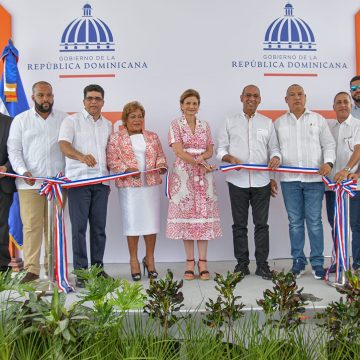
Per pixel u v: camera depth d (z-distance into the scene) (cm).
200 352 224
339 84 474
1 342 220
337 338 234
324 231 479
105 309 238
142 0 460
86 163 372
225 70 466
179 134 401
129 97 464
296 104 404
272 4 466
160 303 249
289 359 224
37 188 391
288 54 469
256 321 250
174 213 398
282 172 409
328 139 404
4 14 455
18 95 452
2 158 396
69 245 464
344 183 373
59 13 459
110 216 468
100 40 461
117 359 226
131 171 391
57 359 217
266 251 406
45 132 396
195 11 462
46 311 239
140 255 470
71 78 462
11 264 445
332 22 471
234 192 411
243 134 412
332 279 387
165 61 464
